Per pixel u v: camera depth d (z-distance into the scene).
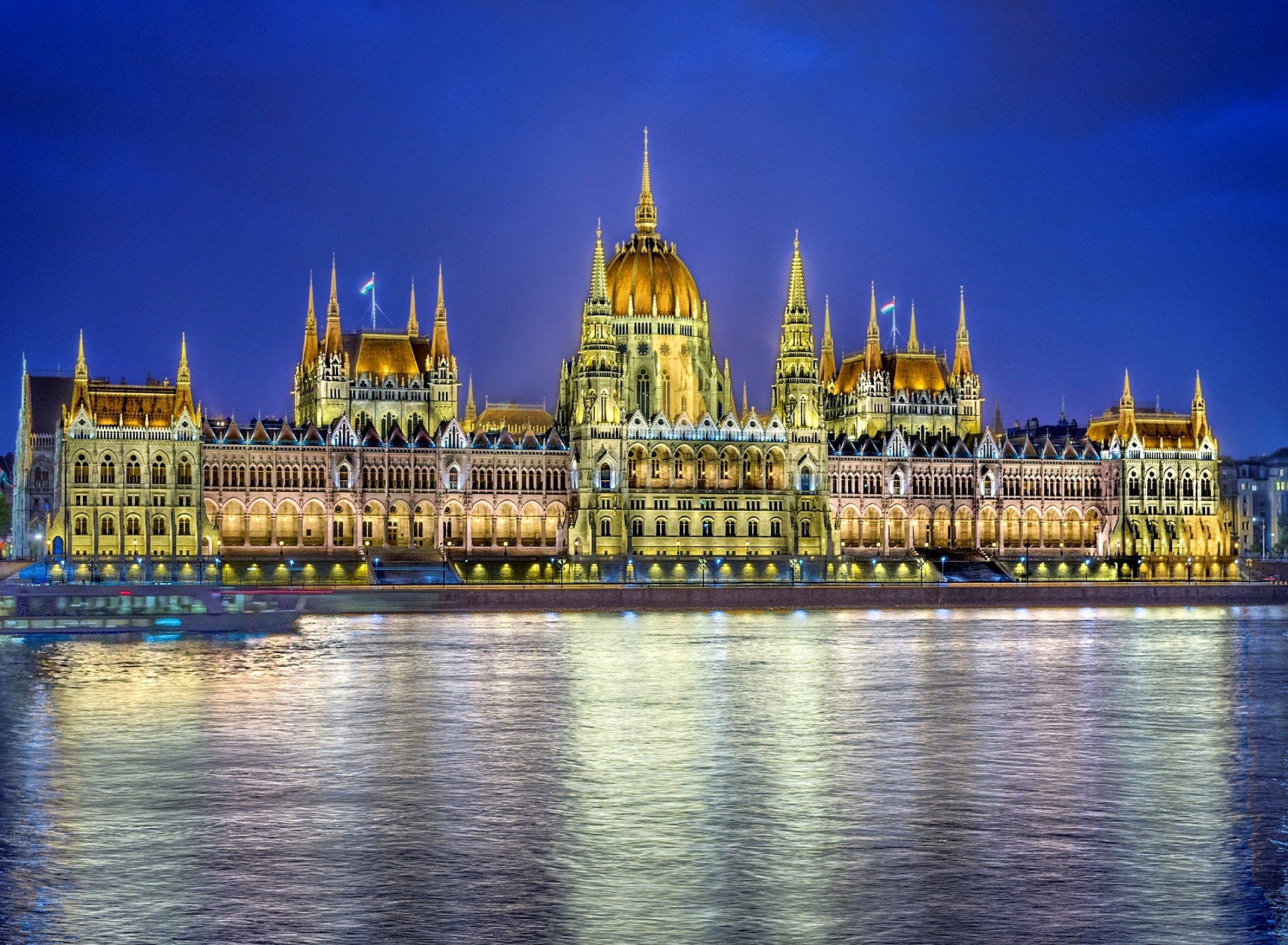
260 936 64.75
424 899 69.69
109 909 68.12
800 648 180.38
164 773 97.38
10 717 120.06
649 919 67.00
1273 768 100.62
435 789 92.44
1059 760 103.38
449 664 159.75
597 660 163.88
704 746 108.75
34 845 78.94
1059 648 182.00
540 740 110.75
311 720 119.75
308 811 86.31
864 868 74.75
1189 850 78.38
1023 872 74.25
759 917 67.19
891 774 98.06
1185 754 106.12
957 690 140.75
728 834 81.44
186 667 154.75
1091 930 65.81
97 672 150.12
